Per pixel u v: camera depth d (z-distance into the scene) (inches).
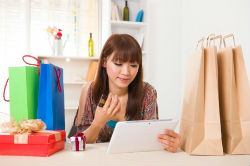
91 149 37.4
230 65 35.4
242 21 77.5
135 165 29.2
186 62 118.3
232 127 35.2
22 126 33.9
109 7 114.5
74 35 132.4
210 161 31.5
